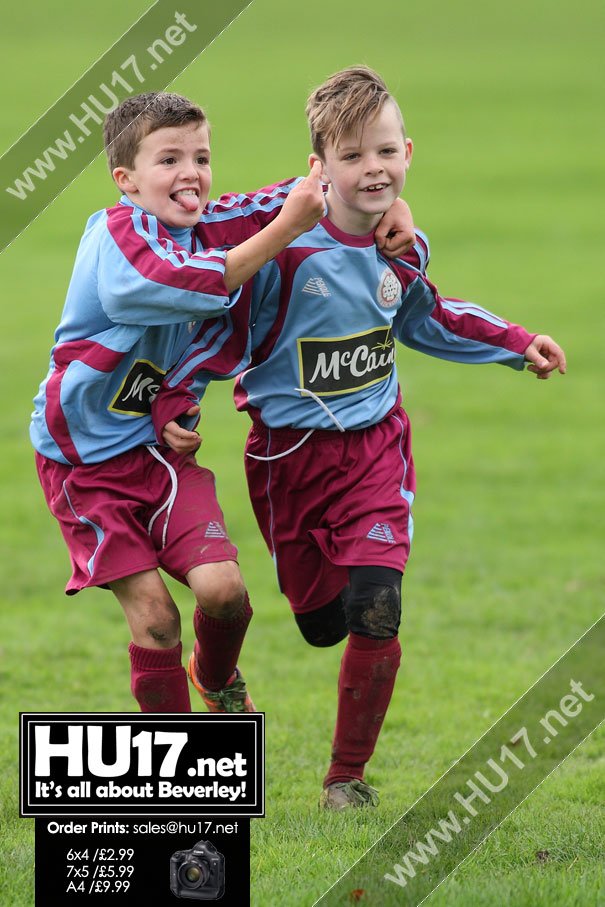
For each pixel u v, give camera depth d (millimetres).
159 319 14461
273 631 28062
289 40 175000
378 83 15820
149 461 15469
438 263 79062
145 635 14930
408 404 54344
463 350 17906
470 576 32562
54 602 31078
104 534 15086
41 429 15602
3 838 15172
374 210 15719
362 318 16406
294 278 16094
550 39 176625
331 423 16500
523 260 79938
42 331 64625
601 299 70375
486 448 47438
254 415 17094
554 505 40062
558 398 54781
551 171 107250
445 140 119812
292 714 21234
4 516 39531
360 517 16297
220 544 15133
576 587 31203
